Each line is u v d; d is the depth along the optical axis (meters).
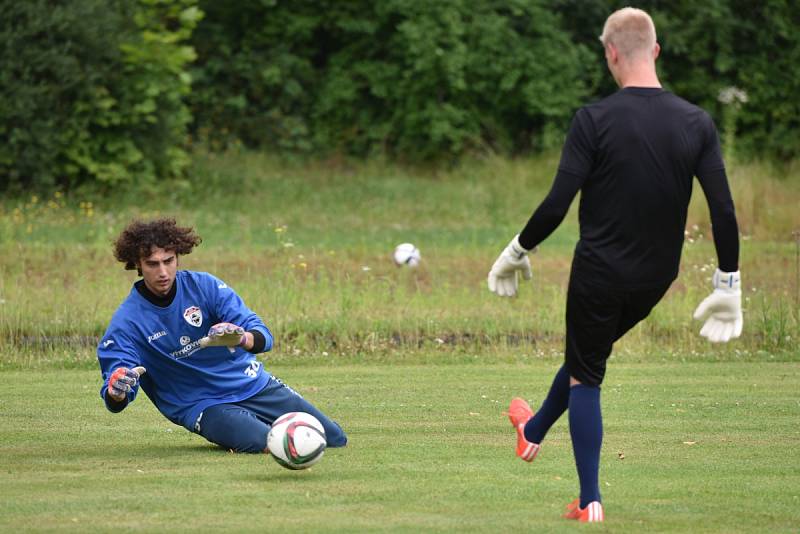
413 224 54.25
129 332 16.47
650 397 22.64
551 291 35.78
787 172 66.62
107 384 15.62
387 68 68.25
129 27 55.78
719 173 12.16
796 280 37.25
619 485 14.43
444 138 67.56
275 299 32.44
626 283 12.02
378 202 58.44
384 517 12.31
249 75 67.94
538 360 28.42
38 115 52.31
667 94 12.26
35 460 15.99
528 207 58.53
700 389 23.80
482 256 43.41
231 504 12.96
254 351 16.39
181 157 58.00
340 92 68.62
